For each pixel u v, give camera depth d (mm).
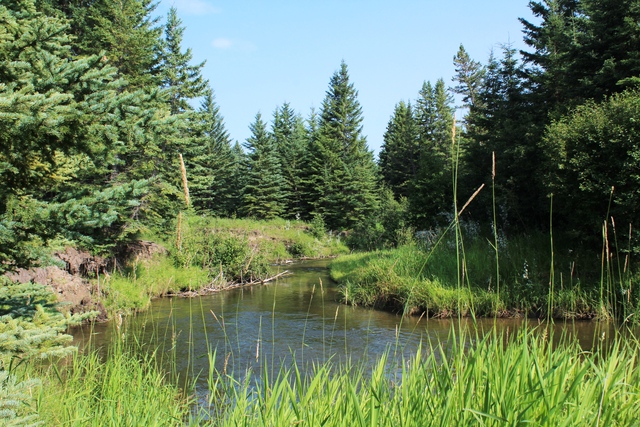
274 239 36906
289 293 17203
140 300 13516
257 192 51969
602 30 15945
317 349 8977
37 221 4098
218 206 54969
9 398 2607
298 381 3475
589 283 11633
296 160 56344
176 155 22328
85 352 8055
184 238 21078
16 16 4418
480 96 26656
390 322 11789
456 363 3160
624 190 11562
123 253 17609
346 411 3062
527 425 2547
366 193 50062
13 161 3914
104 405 4352
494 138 21359
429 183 26844
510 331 9875
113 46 22188
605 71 15391
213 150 55625
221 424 3721
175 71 30250
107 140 4141
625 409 2865
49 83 4031
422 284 13266
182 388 6391
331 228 50000
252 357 8281
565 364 3049
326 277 22109
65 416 3941
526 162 17547
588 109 13719
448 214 23234
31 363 4867
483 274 13391
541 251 14383
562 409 2764
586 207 12492
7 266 4410
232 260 20781
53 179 4469
